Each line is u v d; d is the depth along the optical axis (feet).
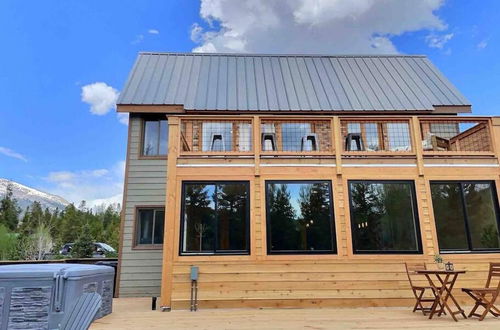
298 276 21.40
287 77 38.55
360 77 38.88
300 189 22.85
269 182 22.84
